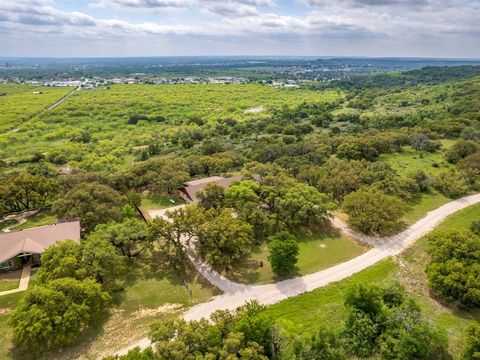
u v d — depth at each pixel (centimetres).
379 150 10306
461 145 9781
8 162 11488
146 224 5672
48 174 9606
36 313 3622
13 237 5241
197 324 3441
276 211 6512
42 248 5141
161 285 4888
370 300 4094
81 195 6169
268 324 3588
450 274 4609
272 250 5016
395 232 6456
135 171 8231
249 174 7625
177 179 7725
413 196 7894
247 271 5219
